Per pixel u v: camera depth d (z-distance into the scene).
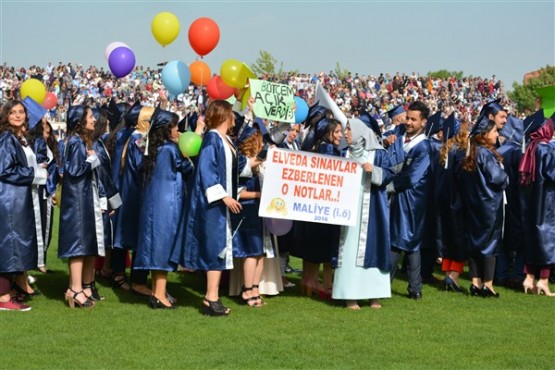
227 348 6.48
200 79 8.94
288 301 8.66
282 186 7.88
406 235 8.77
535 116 9.76
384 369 5.93
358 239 8.15
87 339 6.70
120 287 9.23
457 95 50.62
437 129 10.46
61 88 41.75
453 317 7.92
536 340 6.98
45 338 6.70
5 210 7.57
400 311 8.19
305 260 8.97
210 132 7.70
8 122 7.77
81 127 7.97
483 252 9.02
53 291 9.00
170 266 7.84
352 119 8.20
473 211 9.05
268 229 8.33
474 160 8.98
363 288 8.16
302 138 10.26
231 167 7.70
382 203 8.23
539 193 9.45
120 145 9.64
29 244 7.70
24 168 7.66
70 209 7.90
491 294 9.12
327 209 7.99
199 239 7.61
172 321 7.45
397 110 10.72
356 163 8.02
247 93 9.23
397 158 8.30
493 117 9.56
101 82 42.69
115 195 8.21
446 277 9.59
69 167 7.82
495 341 6.92
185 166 8.03
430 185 10.02
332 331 7.18
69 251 7.86
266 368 5.89
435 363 6.15
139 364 5.95
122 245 8.84
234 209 7.54
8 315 7.59
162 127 7.97
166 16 8.62
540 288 9.49
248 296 8.34
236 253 8.16
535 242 9.41
